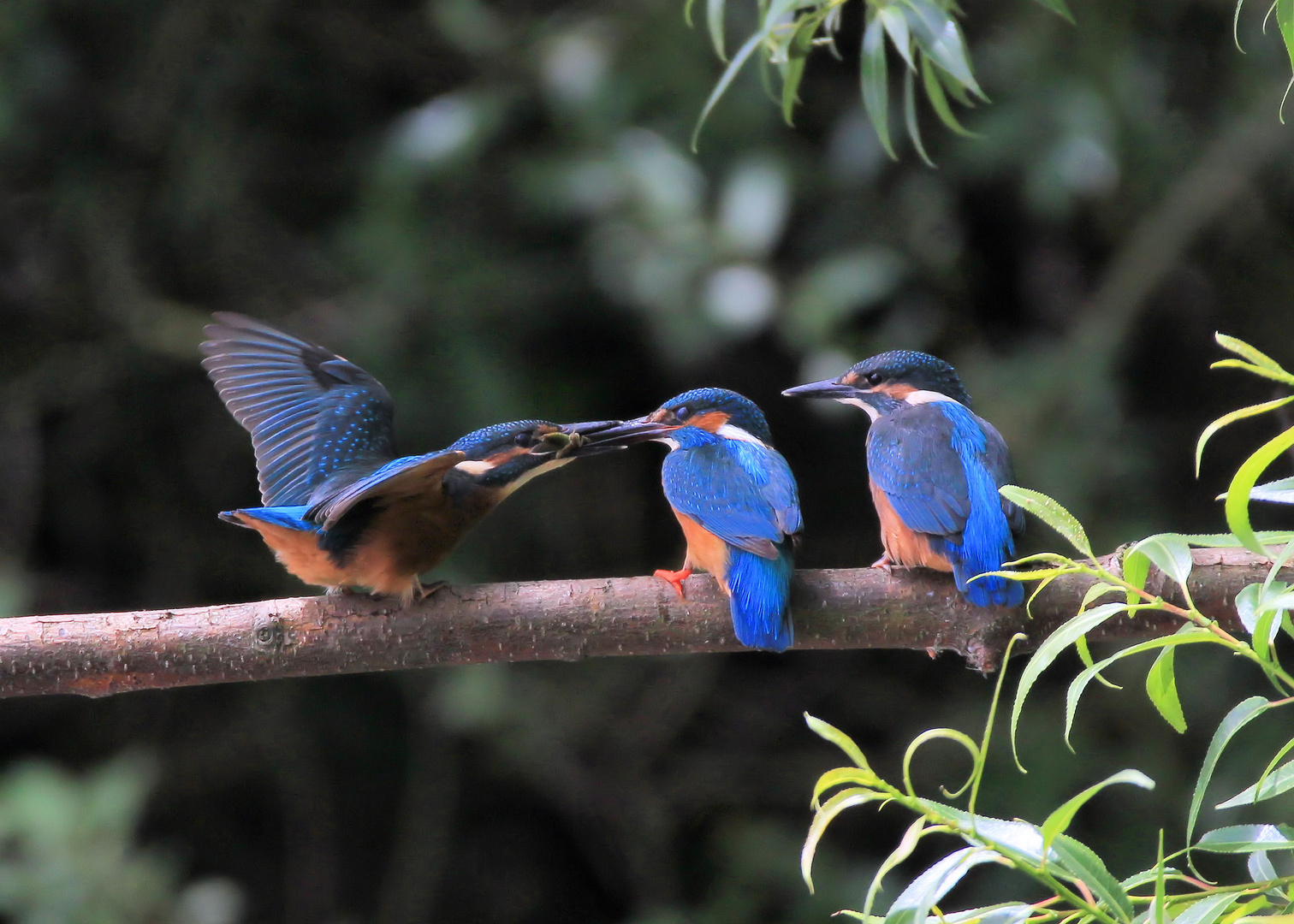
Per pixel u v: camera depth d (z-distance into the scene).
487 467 6.24
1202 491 12.48
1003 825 3.34
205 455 12.61
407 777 12.98
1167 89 11.77
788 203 10.74
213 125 11.80
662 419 7.13
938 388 7.34
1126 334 11.40
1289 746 3.55
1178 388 12.76
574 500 12.48
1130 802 11.14
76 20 11.70
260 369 6.60
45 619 5.56
